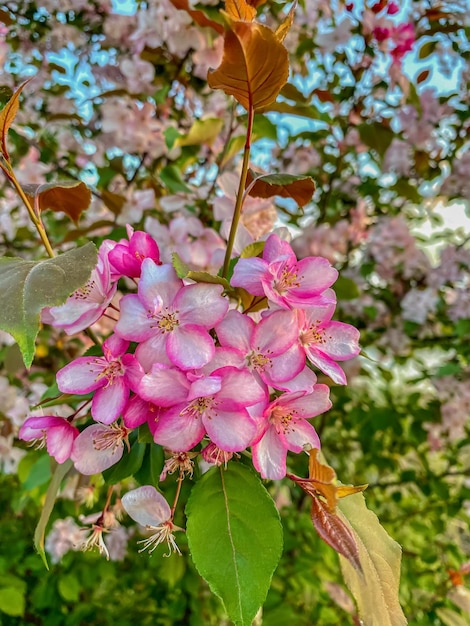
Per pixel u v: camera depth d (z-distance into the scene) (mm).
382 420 570
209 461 186
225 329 184
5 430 451
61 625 521
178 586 488
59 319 192
